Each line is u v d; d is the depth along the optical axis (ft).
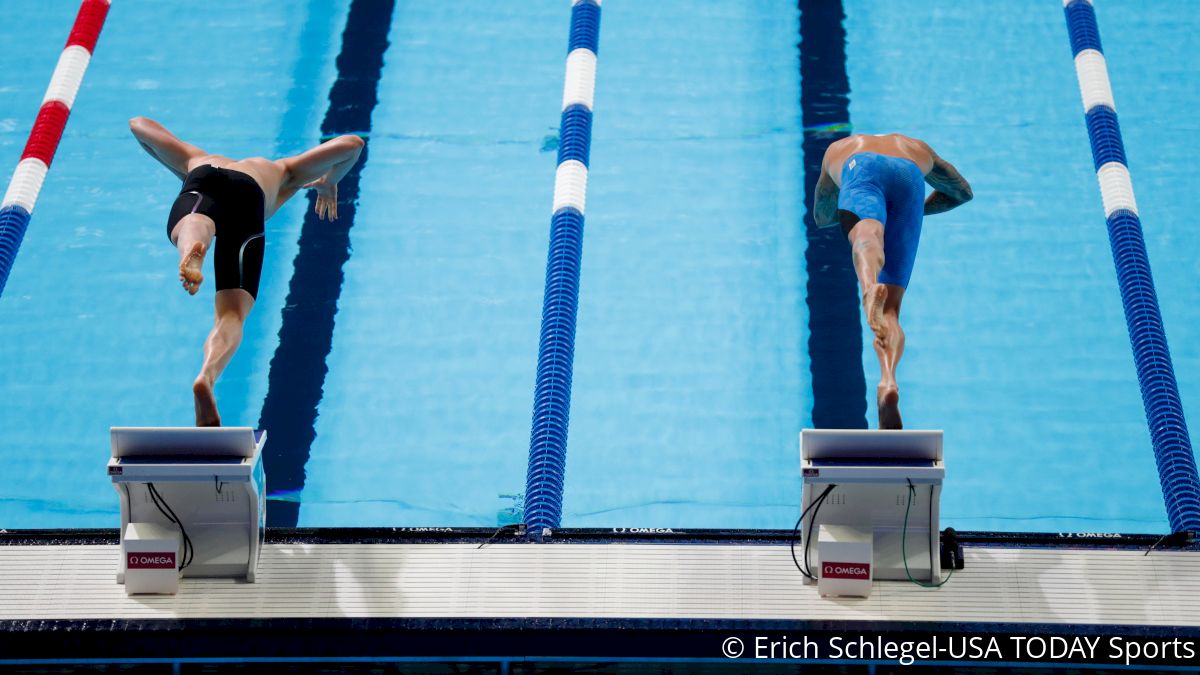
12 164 70.23
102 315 63.87
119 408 59.52
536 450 53.47
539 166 71.46
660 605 43.75
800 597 43.88
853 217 49.88
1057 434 58.39
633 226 68.03
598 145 72.28
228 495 43.52
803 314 63.82
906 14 80.89
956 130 72.74
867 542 42.91
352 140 53.31
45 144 68.95
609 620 43.29
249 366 61.52
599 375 61.21
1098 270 65.62
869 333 62.90
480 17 81.25
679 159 71.56
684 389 60.59
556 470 52.70
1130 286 61.31
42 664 43.37
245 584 44.39
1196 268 65.26
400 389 60.59
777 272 65.87
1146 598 43.55
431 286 65.16
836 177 52.80
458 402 60.08
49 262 66.28
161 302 64.54
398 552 45.65
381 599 43.98
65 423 58.85
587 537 46.26
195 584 44.39
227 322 45.60
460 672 44.01
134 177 71.00
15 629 42.70
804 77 76.43
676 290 64.95
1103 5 80.94
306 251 66.85
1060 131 72.69
